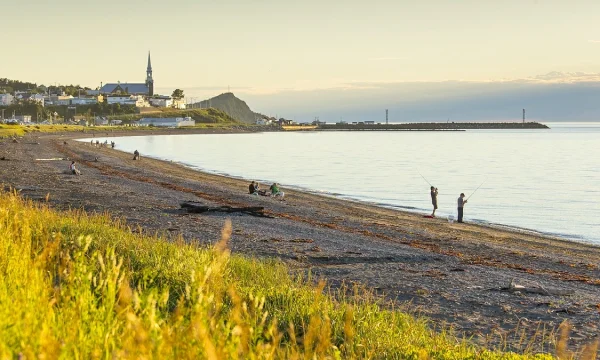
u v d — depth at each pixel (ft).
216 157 402.72
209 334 14.08
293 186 216.54
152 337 13.37
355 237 95.30
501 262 81.25
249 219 108.58
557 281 67.00
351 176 264.93
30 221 47.73
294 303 35.78
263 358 14.61
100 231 56.08
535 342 40.78
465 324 45.19
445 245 94.27
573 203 182.29
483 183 241.14
